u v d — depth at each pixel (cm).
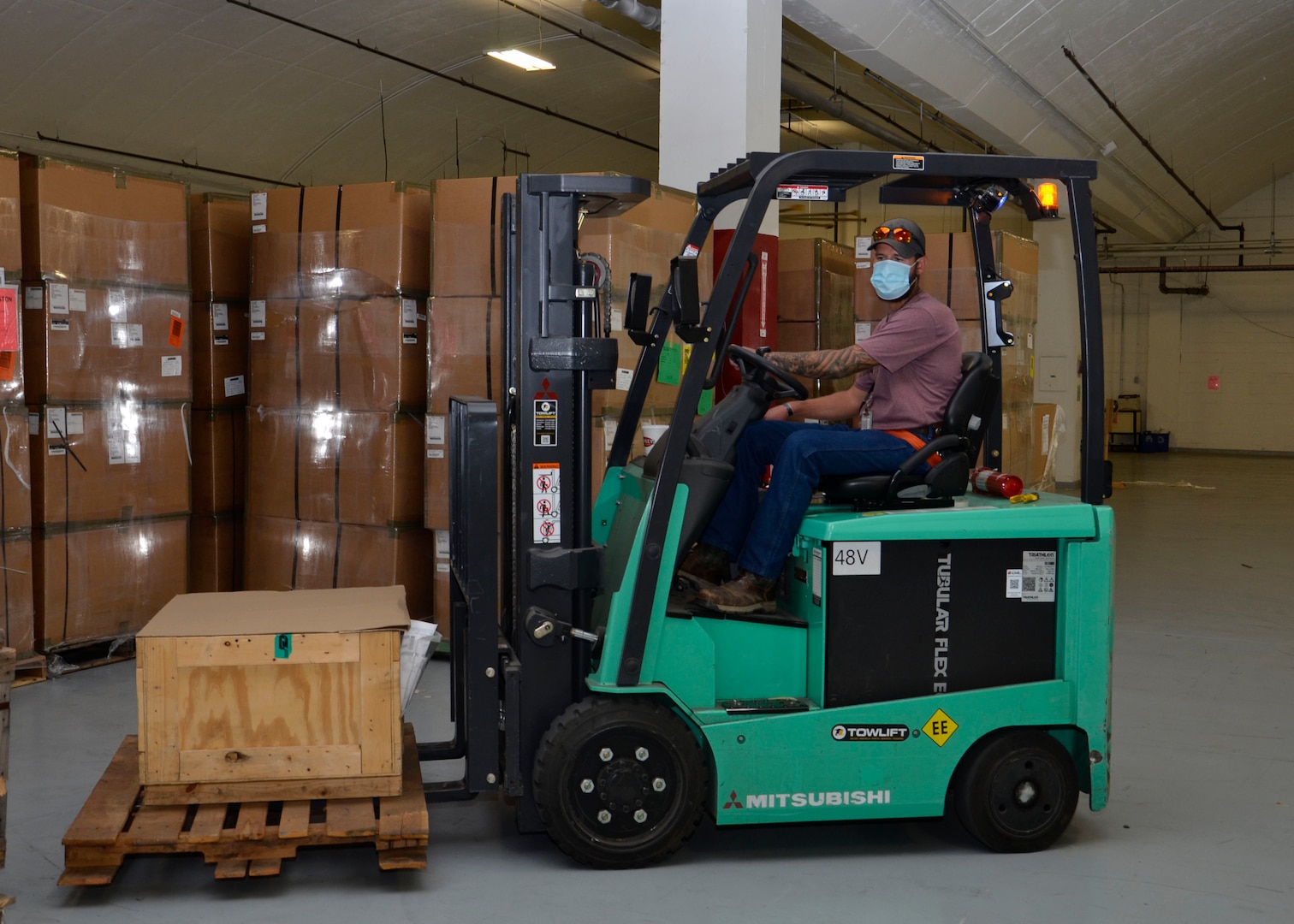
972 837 328
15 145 1248
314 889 289
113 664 527
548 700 304
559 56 1326
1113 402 2286
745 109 592
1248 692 503
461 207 511
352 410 537
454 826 335
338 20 1159
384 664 292
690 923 270
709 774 307
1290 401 2178
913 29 820
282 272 550
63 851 312
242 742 290
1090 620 314
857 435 320
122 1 1069
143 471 536
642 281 302
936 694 310
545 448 304
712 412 329
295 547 556
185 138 1368
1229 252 2188
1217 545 964
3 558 480
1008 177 305
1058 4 920
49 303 495
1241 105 1473
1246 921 277
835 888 293
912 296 336
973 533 308
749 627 311
